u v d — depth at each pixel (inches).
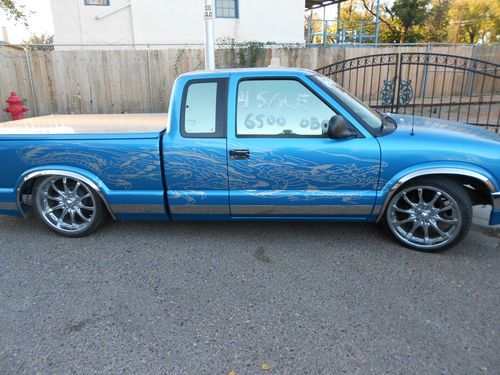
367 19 1245.1
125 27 519.2
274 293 127.4
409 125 163.0
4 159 164.9
